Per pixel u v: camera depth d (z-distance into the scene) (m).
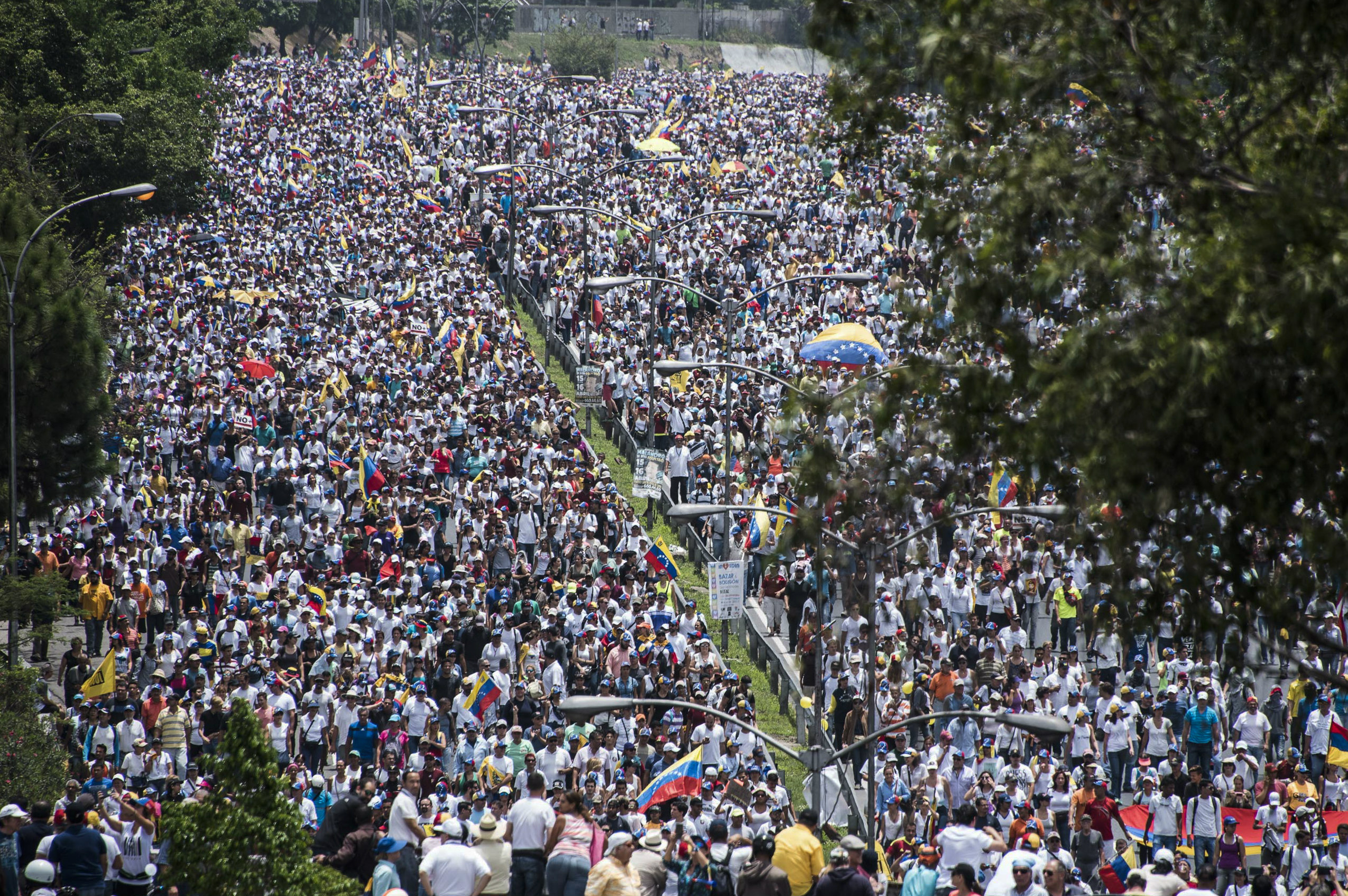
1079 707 114.50
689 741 112.00
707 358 194.50
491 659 120.62
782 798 100.12
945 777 105.75
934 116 61.91
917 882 78.06
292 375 185.62
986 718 79.00
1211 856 101.50
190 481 153.38
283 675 115.00
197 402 171.25
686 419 179.88
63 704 124.06
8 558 118.69
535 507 154.88
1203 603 52.06
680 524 168.75
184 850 63.94
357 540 140.62
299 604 126.75
